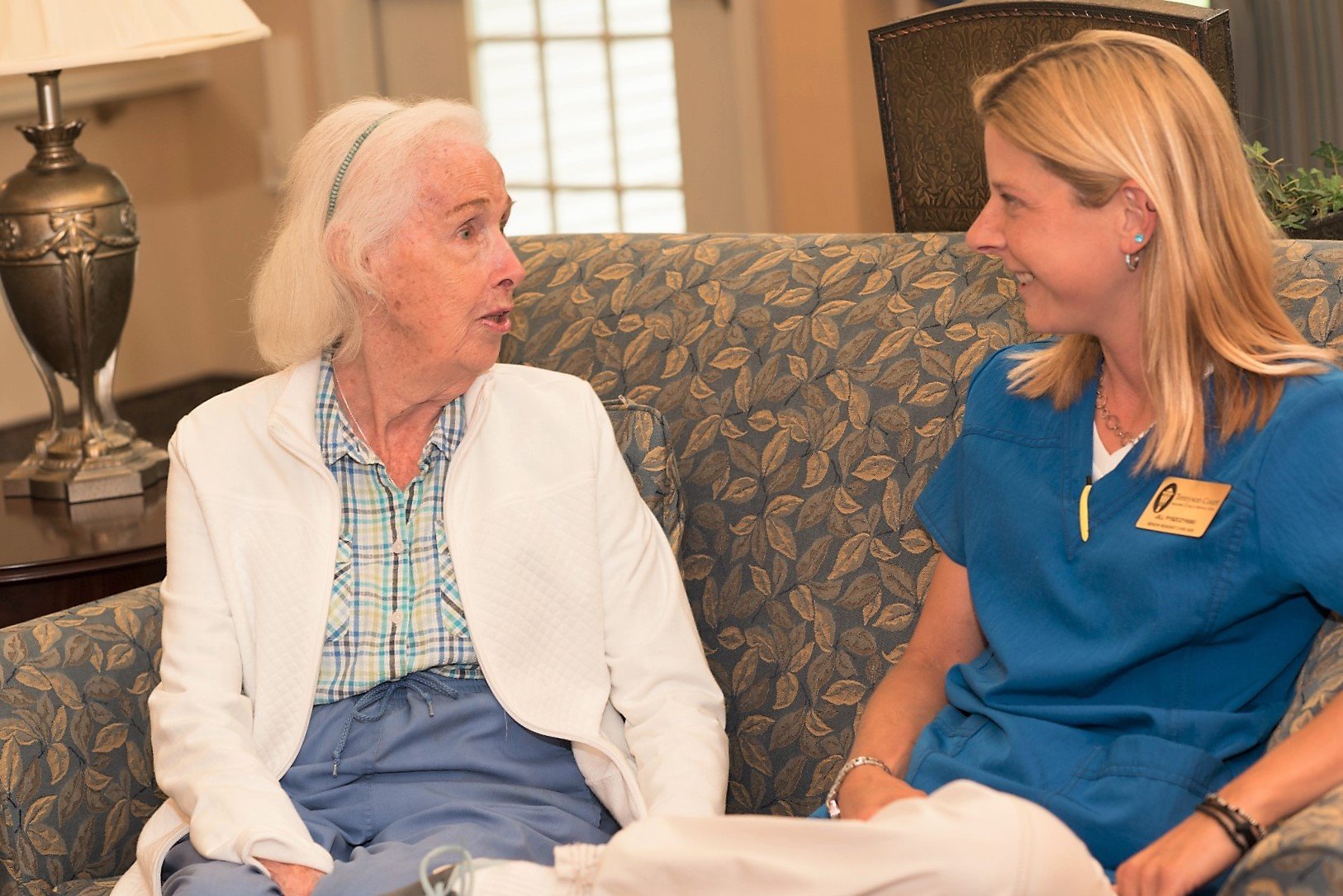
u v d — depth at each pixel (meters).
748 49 4.21
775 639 1.86
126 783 1.83
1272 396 1.36
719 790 1.64
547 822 1.67
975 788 1.21
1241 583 1.36
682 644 1.76
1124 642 1.43
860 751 1.57
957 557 1.65
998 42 2.04
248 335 4.98
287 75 4.68
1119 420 1.50
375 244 1.66
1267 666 1.43
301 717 1.69
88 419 2.48
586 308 2.11
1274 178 2.29
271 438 1.76
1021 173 1.42
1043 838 1.16
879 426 1.84
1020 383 1.61
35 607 2.19
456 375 1.71
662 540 1.82
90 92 4.46
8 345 4.45
